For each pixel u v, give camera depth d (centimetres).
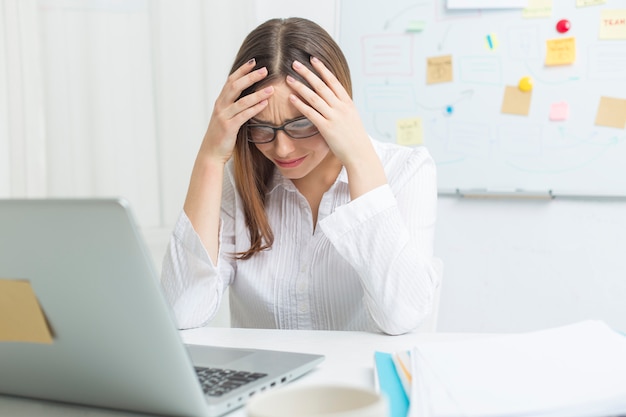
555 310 231
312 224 137
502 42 229
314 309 135
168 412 69
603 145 223
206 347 96
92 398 73
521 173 230
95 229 61
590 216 226
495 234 235
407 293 113
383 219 116
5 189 210
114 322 64
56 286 65
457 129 235
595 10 221
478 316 239
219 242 130
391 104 240
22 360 72
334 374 85
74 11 213
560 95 225
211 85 230
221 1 229
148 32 222
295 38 123
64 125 214
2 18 207
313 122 118
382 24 239
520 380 68
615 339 81
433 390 66
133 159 223
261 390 75
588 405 62
